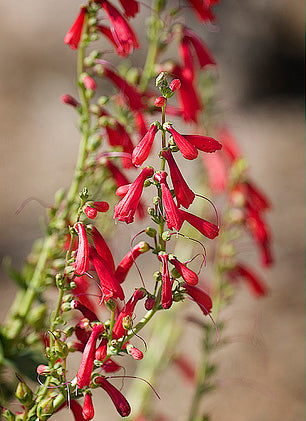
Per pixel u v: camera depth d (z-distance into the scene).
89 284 0.85
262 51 3.89
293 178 3.09
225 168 1.03
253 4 3.93
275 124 3.62
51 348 0.78
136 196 0.76
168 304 0.76
